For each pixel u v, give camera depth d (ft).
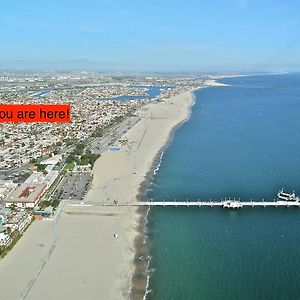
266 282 526.16
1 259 565.94
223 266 563.48
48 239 625.41
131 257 583.17
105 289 504.84
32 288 500.74
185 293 505.66
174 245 620.90
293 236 649.61
